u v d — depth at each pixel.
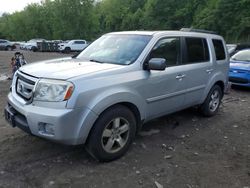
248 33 52.12
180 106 5.79
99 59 5.16
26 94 4.21
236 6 54.50
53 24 69.75
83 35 65.88
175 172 4.27
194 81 5.95
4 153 4.64
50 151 4.74
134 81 4.61
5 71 15.90
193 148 5.13
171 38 5.55
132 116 4.64
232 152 5.03
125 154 4.74
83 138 4.08
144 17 77.56
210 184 4.00
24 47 46.72
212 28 57.91
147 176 4.13
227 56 7.17
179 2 73.12
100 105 4.12
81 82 4.01
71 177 4.03
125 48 5.18
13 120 4.37
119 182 3.96
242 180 4.14
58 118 3.85
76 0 64.38
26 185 3.83
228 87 7.38
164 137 5.56
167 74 5.21
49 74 4.11
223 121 6.71
